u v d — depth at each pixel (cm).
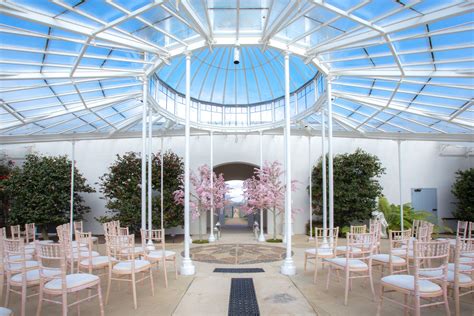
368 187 1418
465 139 1173
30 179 1326
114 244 595
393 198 1595
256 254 1006
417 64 710
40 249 441
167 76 1390
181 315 483
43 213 1312
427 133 1207
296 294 580
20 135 1233
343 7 553
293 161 1612
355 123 1241
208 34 723
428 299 522
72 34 634
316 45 749
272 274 733
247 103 1638
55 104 942
